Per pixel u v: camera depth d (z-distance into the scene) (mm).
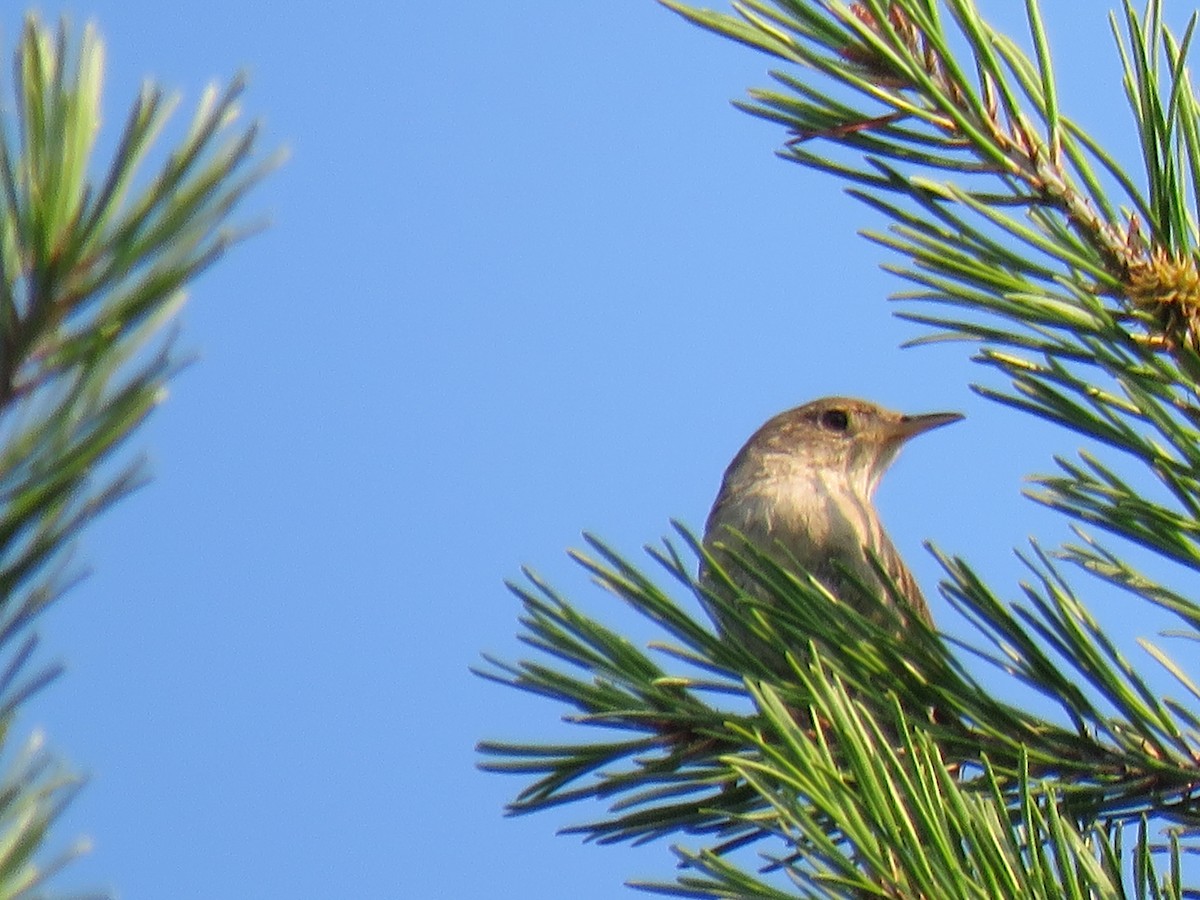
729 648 6668
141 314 2648
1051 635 6281
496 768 6875
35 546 2615
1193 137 5836
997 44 5859
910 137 5930
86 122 2627
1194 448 5652
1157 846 6289
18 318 2605
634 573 6695
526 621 6844
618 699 6809
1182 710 6387
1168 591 6273
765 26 5773
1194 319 5727
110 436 2631
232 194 2656
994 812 5078
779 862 6285
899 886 4789
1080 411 5758
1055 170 5879
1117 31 5812
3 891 2594
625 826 6656
